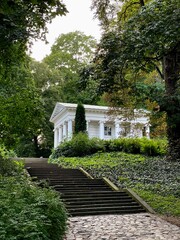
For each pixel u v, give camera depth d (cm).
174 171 1526
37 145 4053
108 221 880
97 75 1332
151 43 986
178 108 1479
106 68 1295
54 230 552
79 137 2286
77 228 782
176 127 1677
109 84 1307
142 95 1563
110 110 2081
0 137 1158
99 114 3334
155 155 2155
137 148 2244
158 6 1014
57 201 626
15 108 1109
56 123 3734
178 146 1711
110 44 1218
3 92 1537
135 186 1318
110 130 3494
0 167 1255
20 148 3922
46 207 581
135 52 1046
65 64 4788
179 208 991
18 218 433
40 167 1798
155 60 1189
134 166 1714
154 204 1079
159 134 2292
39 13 541
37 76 4106
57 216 581
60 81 4341
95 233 722
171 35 913
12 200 537
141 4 1834
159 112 1572
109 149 2311
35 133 1204
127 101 1697
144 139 2308
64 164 1933
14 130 1147
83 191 1259
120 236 692
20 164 1457
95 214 1020
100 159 1983
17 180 985
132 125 2319
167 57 1659
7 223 414
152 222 856
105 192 1241
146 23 1041
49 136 4053
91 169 1678
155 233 718
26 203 566
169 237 677
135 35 1054
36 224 441
